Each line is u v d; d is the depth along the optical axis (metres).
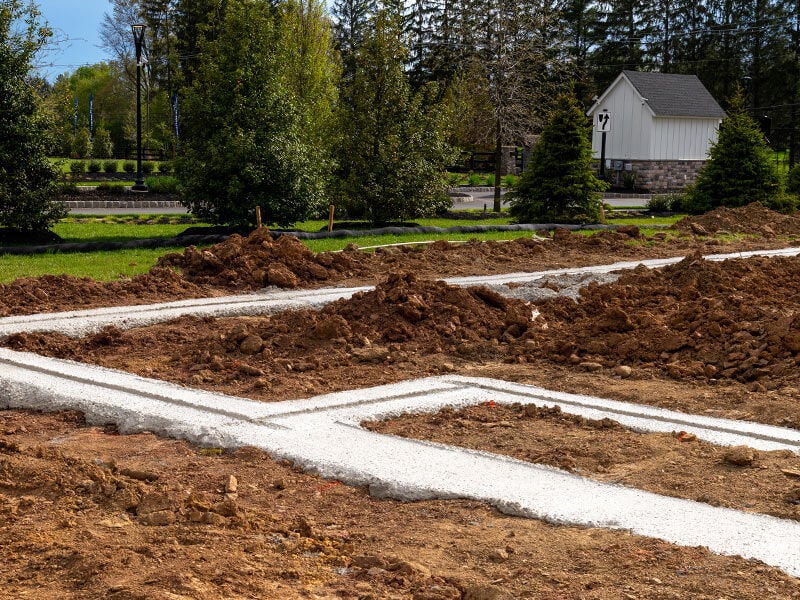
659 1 66.00
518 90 30.70
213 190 19.03
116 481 4.84
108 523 4.29
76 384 7.26
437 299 10.29
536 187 25.28
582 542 4.28
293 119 19.53
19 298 10.62
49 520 4.32
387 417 6.76
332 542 4.29
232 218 19.14
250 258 13.15
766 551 4.17
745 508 4.91
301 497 5.00
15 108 16.73
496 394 7.43
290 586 3.71
